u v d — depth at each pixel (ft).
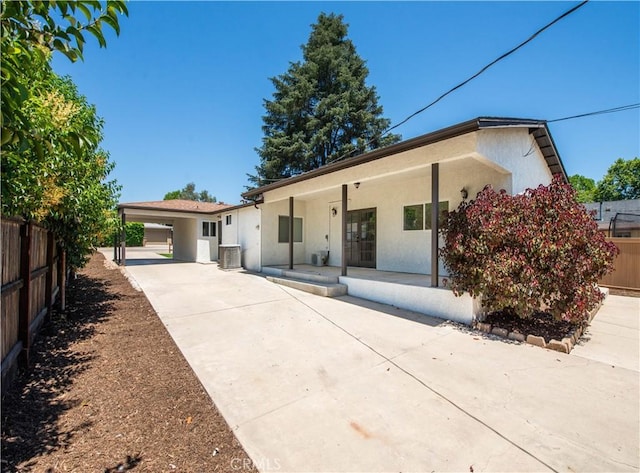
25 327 10.80
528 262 14.97
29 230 11.06
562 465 6.65
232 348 13.38
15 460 6.57
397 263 28.63
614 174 93.81
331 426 8.05
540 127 20.95
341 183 24.16
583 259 14.82
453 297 17.30
